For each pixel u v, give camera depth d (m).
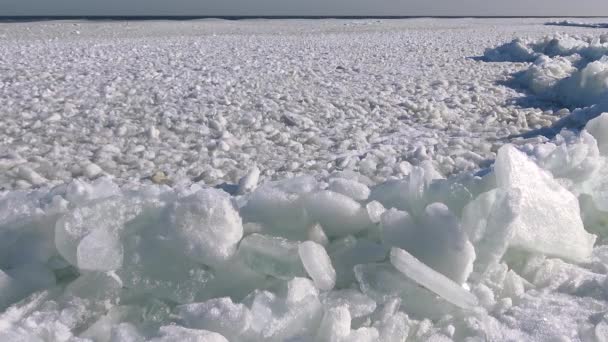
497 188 2.65
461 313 2.36
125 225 2.51
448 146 6.03
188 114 7.35
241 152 5.79
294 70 12.09
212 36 25.70
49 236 2.60
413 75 12.23
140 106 7.88
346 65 13.86
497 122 7.60
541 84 10.13
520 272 2.72
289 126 7.11
